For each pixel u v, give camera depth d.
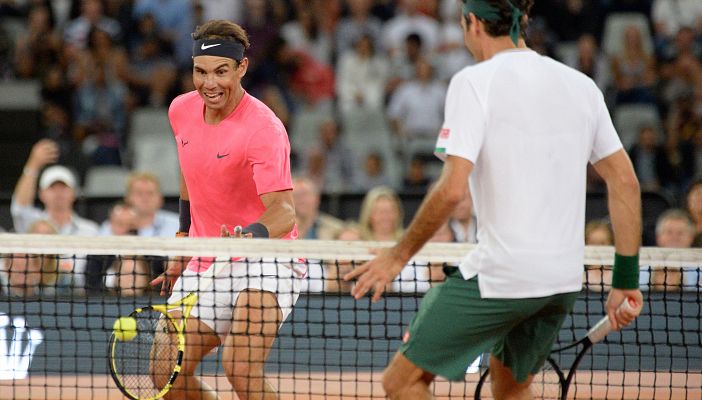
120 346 17.92
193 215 17.98
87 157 42.75
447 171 13.40
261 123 16.91
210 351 17.55
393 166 45.00
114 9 49.50
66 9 50.38
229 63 16.75
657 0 51.66
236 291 17.25
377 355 25.44
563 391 16.78
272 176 16.61
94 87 46.06
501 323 14.05
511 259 13.67
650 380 25.56
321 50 49.50
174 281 19.05
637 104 47.41
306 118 46.50
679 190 43.59
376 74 48.62
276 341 25.75
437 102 46.75
